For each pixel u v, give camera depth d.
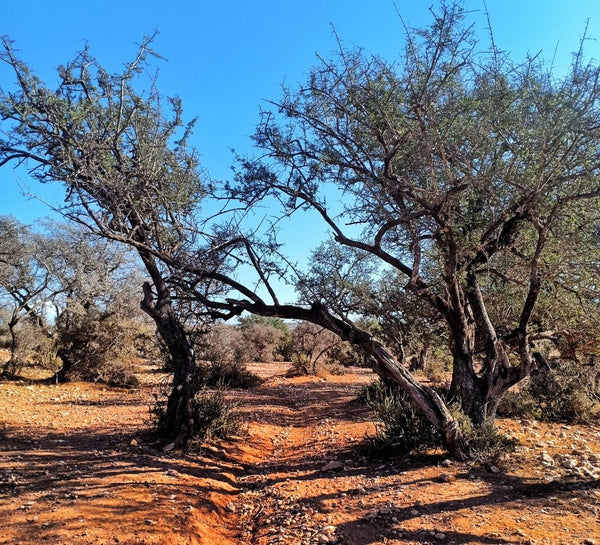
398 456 7.57
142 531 4.62
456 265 7.20
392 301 10.07
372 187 7.64
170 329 8.77
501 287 8.67
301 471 7.46
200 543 4.74
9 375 18.02
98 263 18.78
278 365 35.75
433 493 5.59
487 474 6.21
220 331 20.80
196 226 8.62
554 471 6.18
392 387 12.36
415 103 6.35
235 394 17.83
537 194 6.16
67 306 18.45
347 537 4.58
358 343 7.59
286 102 7.79
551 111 6.25
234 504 6.13
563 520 4.60
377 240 7.67
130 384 18.80
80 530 4.57
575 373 11.13
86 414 11.98
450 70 6.39
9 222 20.09
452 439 6.89
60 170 6.93
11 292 20.36
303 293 7.97
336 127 7.74
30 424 10.41
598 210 6.74
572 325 8.55
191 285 8.75
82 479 6.31
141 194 7.54
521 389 11.25
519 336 7.20
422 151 6.94
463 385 7.82
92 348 18.45
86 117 7.35
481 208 7.46
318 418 12.59
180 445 8.35
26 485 6.04
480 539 4.27
